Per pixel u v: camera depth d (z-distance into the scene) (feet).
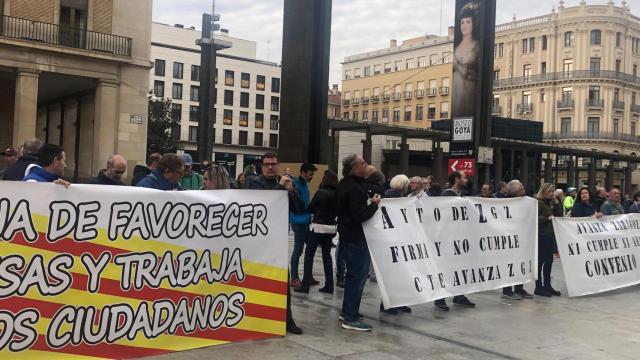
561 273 37.73
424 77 266.98
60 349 14.33
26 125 89.56
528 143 152.66
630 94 228.84
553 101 228.63
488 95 51.85
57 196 14.21
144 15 99.81
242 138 265.13
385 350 18.11
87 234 14.65
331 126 129.80
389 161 189.57
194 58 253.24
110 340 15.05
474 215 25.67
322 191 26.63
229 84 261.24
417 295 22.44
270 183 23.17
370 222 21.22
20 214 13.74
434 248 23.76
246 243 17.70
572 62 225.56
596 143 219.20
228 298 17.37
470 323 22.47
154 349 15.81
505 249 26.99
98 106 96.17
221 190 17.15
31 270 13.91
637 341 20.83
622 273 31.45
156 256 15.79
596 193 37.60
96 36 95.81
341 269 28.55
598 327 22.75
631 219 32.68
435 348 18.66
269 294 18.34
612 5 221.46
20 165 20.21
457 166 51.57
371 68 301.84
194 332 16.67
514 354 18.48
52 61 91.40
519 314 24.53
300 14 43.39
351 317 20.49
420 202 23.41
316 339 18.86
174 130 193.36
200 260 16.67
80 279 14.57
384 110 285.84
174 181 18.12
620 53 225.56
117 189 15.08
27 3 91.45
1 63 87.66
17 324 13.76
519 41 241.14
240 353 16.62
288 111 44.06
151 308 15.72
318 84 43.60
